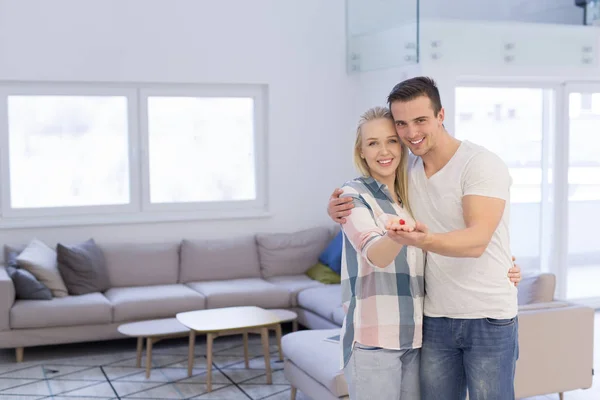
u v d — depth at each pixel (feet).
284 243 22.45
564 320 14.16
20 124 21.34
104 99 22.04
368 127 8.61
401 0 19.93
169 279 21.31
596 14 21.68
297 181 23.68
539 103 22.52
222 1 22.41
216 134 23.22
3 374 17.35
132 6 21.56
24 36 20.68
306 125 23.63
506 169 8.34
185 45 22.13
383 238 7.87
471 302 8.55
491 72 20.36
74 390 16.16
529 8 21.12
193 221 22.65
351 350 8.86
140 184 22.43
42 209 21.49
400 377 8.89
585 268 23.40
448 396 8.96
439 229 8.69
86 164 22.00
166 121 22.70
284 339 14.99
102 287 19.95
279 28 23.08
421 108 8.25
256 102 23.38
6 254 20.13
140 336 16.84
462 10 21.54
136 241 22.09
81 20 21.13
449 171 8.50
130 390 16.15
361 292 8.77
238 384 16.55
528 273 15.51
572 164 22.91
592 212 23.34
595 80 22.17
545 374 14.07
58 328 18.38
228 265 21.80
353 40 23.27
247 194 23.67
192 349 17.03
